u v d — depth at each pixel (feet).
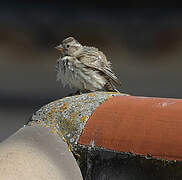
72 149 19.94
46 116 21.43
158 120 18.48
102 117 20.02
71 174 18.37
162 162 17.69
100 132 19.56
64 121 20.81
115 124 19.40
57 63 36.68
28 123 21.76
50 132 19.81
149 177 18.02
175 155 17.44
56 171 17.63
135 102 20.16
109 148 19.02
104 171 19.15
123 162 18.67
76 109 20.99
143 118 18.90
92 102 21.13
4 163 16.79
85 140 19.79
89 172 19.61
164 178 17.72
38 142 18.81
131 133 18.71
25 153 17.65
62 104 21.57
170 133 17.88
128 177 18.56
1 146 18.17
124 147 18.62
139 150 18.22
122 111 19.71
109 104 20.66
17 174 16.42
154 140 18.07
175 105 19.04
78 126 20.31
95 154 19.43
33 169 16.96
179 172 17.37
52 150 18.81
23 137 18.81
